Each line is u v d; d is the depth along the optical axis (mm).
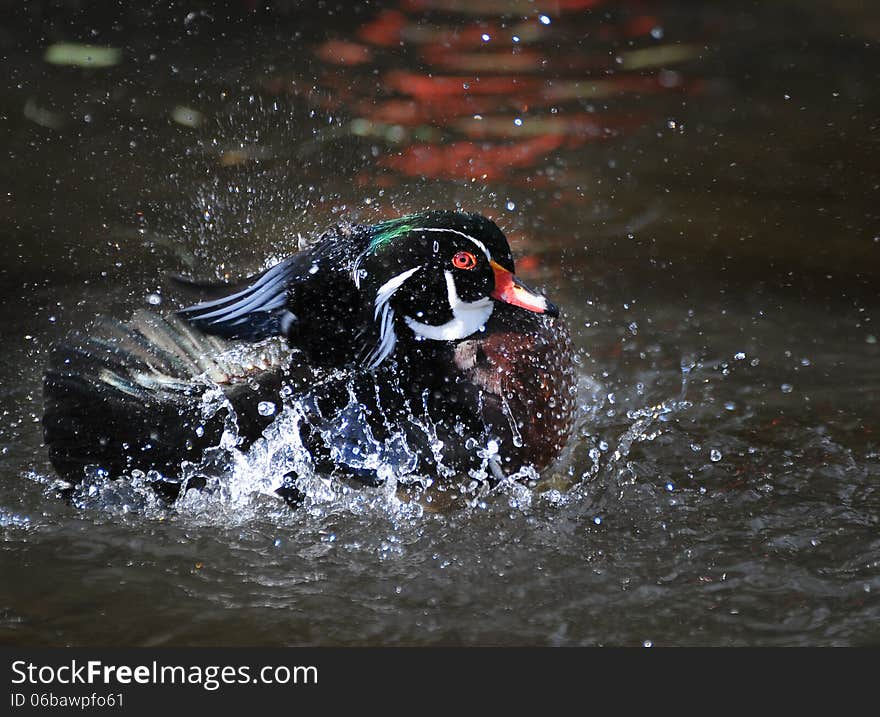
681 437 9195
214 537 8148
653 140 14227
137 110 14602
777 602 7355
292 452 8242
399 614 7363
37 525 8203
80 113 14492
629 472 8781
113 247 11836
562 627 7207
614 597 7473
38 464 8883
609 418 9430
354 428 8180
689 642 7039
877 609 7266
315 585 7656
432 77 15883
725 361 10211
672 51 16625
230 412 8062
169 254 11734
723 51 16578
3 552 7895
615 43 17031
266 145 13914
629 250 11984
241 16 17359
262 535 8180
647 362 10203
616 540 8062
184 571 7770
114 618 7277
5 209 12484
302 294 7898
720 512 8312
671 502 8445
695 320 10836
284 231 12133
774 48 16516
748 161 13664
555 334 8258
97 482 8234
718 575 7645
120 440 8078
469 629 7215
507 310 8133
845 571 7629
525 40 17141
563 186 13211
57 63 15680
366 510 8445
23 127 14125
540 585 7617
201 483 8289
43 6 17031
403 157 13797
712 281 11461
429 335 8000
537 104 15219
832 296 11195
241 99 15000
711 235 12234
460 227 7824
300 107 14852
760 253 11891
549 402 8125
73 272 11391
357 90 15453
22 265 11469
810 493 8492
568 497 8539
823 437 9148
